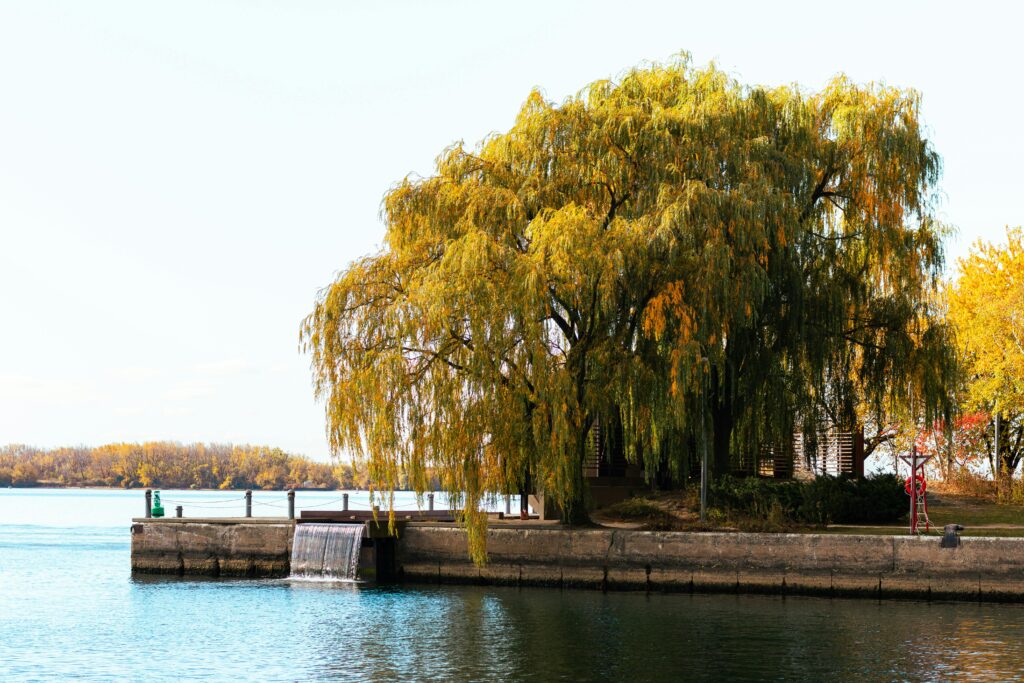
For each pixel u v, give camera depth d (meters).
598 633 28.45
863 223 39.56
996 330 51.41
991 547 32.97
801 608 32.19
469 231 34.84
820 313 39.66
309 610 32.78
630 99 38.59
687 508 40.94
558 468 34.50
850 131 39.59
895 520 41.50
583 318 36.38
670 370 35.47
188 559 41.38
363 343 36.22
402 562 38.75
